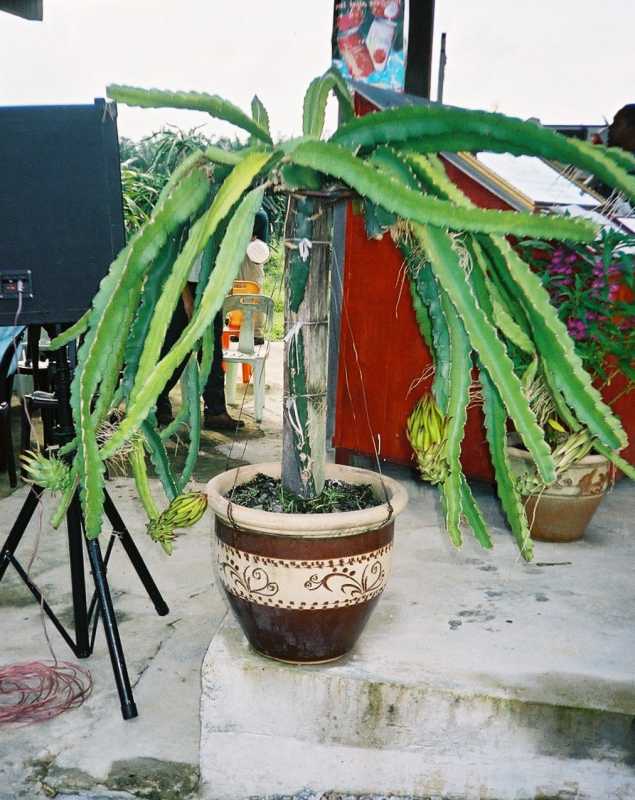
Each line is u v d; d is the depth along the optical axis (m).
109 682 1.80
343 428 2.92
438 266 1.24
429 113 1.21
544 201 2.27
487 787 1.47
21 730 1.62
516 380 1.23
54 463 1.49
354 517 1.36
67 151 1.55
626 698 1.43
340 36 2.78
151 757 1.56
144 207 4.21
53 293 1.57
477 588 1.93
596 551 2.24
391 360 2.75
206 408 4.13
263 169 1.24
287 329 1.48
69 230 1.57
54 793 1.47
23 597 2.21
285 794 1.52
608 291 2.09
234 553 1.43
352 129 1.30
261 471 1.68
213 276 1.14
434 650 1.59
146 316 1.37
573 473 2.18
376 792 1.51
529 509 2.28
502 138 1.17
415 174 1.27
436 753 1.47
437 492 2.78
